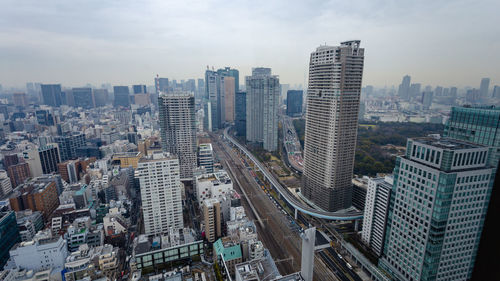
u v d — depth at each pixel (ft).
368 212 639.35
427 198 448.65
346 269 598.34
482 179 437.99
